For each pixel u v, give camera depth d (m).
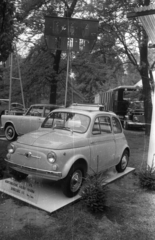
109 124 5.70
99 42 11.49
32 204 4.02
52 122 5.37
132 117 16.83
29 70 11.72
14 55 12.12
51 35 8.90
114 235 3.41
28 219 3.65
